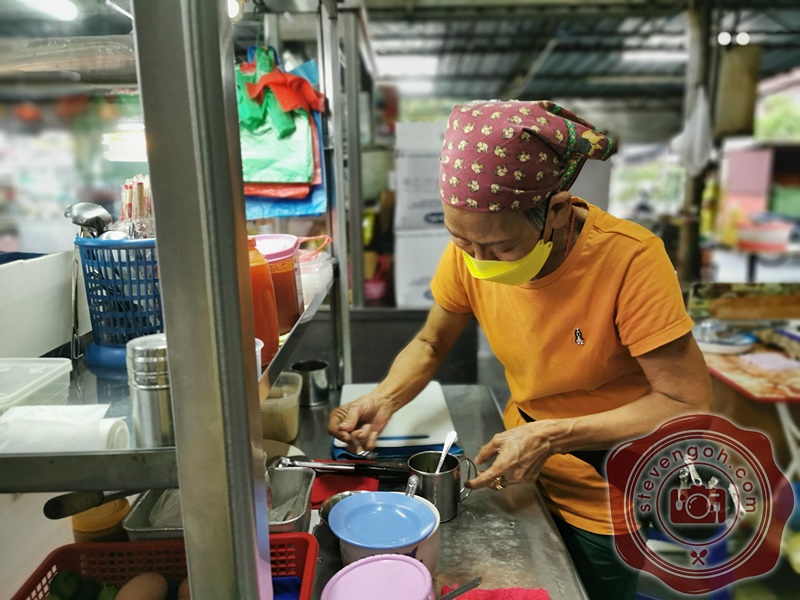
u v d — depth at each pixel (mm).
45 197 3684
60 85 1598
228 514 678
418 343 1608
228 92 621
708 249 7609
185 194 605
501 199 1042
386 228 4129
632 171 15633
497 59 11062
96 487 698
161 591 952
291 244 1213
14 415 730
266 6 1714
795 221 10742
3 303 946
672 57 10461
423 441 1474
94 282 971
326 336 2365
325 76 1849
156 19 571
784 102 13094
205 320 631
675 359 1215
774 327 2961
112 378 958
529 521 1214
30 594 950
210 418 655
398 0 6746
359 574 871
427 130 3408
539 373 1371
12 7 1249
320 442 1632
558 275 1253
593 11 6879
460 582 1021
